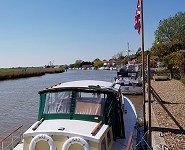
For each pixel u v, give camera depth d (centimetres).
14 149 852
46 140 729
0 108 2534
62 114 833
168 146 952
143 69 1281
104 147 773
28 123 1891
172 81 3547
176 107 1706
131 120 1223
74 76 8662
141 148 1095
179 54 3409
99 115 824
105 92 859
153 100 2022
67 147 714
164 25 5316
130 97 2797
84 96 850
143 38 1291
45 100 871
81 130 752
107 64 15750
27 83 5931
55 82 6184
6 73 7669
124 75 3011
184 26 5272
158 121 1322
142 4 1286
